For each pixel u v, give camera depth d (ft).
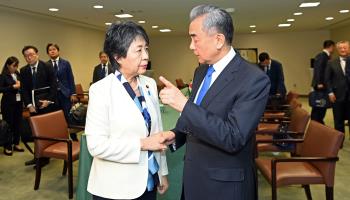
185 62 46.09
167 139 4.53
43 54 26.11
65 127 11.68
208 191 4.26
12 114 15.52
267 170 8.68
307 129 9.42
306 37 42.22
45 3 19.76
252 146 4.50
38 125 10.71
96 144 4.25
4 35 21.84
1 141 12.76
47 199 10.28
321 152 8.27
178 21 29.37
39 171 10.96
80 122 12.71
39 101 13.64
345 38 35.50
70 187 10.27
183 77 46.34
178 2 20.17
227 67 4.20
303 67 42.73
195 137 4.33
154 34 42.96
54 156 10.58
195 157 4.39
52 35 27.32
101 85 4.38
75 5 20.68
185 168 4.56
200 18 4.04
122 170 4.37
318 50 41.88
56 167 13.28
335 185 11.10
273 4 21.58
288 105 15.83
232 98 4.02
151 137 4.43
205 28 4.00
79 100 21.62
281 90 17.31
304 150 9.19
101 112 4.30
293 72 43.19
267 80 4.02
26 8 21.27
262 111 3.98
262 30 40.29
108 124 4.33
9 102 15.43
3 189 11.09
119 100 4.31
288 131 11.13
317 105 17.11
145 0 19.38
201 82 4.74
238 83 4.04
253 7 22.66
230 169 4.18
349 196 10.21
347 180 11.57
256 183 4.62
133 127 4.33
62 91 15.07
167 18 27.37
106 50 4.38
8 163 13.93
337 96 15.88
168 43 46.32
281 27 37.27
